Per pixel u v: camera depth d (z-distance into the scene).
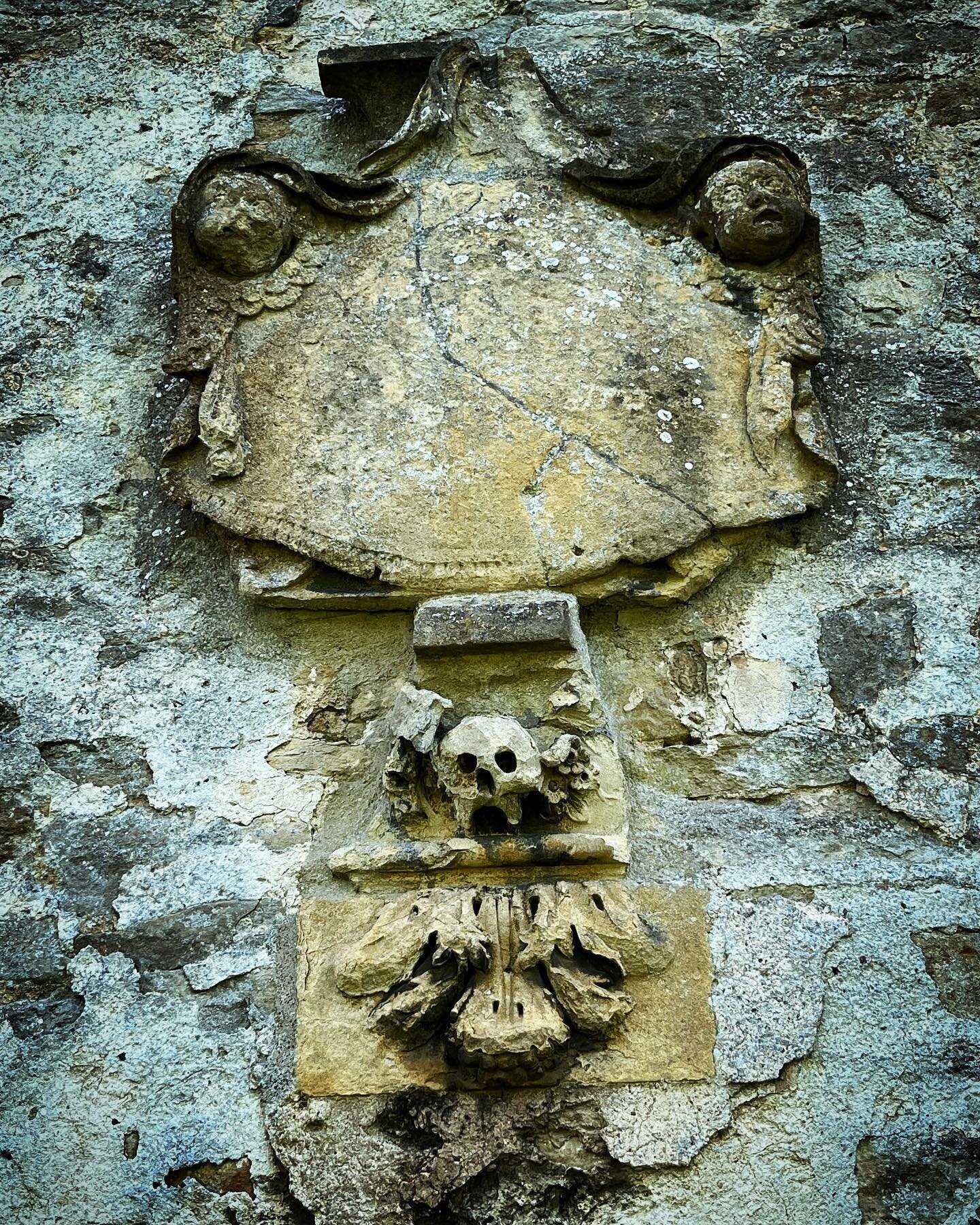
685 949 2.07
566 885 2.11
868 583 2.39
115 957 2.13
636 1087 1.99
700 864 2.15
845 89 2.98
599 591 2.33
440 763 2.12
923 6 3.10
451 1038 1.98
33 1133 2.00
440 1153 1.95
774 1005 2.04
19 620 2.44
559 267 2.60
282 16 3.18
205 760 2.29
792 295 2.54
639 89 3.00
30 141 3.03
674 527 2.33
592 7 3.15
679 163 2.61
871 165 2.85
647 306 2.55
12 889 2.20
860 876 2.14
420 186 2.71
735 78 3.02
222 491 2.39
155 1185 1.96
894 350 2.63
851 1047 2.01
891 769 2.23
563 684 2.23
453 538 2.33
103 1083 2.04
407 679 2.30
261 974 2.10
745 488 2.38
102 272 2.84
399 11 3.17
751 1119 1.96
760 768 2.25
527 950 2.02
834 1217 1.91
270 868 2.18
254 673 2.37
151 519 2.54
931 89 2.96
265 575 2.34
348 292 2.58
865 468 2.50
